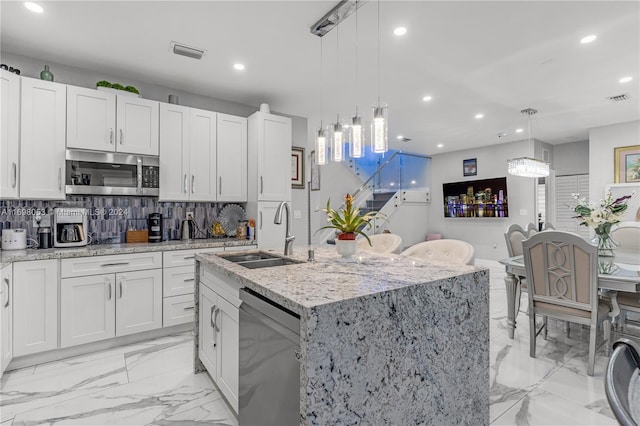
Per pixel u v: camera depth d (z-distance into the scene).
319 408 1.11
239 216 4.19
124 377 2.37
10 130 2.67
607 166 5.48
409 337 1.38
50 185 2.87
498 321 3.51
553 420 1.87
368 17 2.50
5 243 2.80
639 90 4.00
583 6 2.39
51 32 2.66
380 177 8.59
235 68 3.35
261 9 2.39
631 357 0.82
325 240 6.83
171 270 3.20
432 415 1.45
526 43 2.90
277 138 4.05
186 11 2.41
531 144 6.51
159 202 3.73
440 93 4.09
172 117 3.52
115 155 3.16
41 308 2.56
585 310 2.38
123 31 2.67
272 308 1.37
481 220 7.39
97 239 3.36
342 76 3.57
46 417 1.91
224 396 1.95
